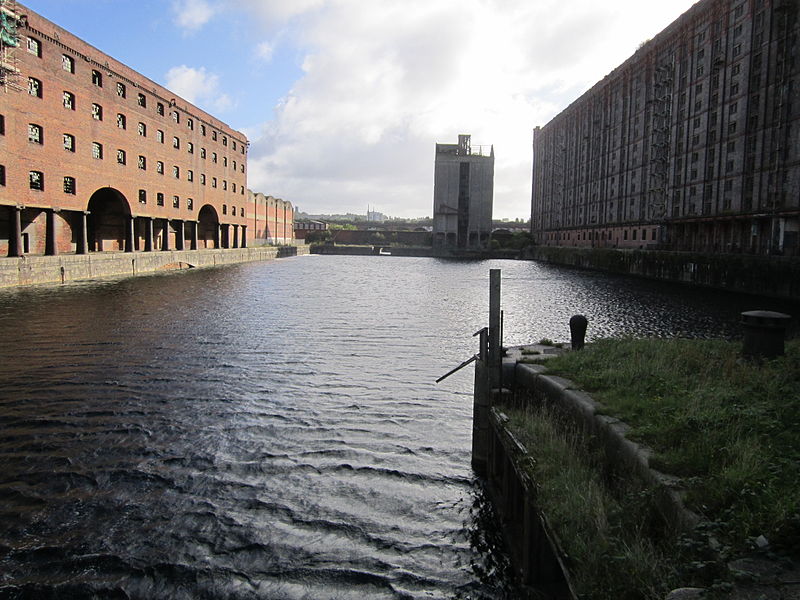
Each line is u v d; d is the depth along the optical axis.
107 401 12.60
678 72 64.75
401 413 12.39
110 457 9.52
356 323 26.03
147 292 35.12
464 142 124.56
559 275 66.00
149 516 7.65
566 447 6.72
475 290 45.31
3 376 14.56
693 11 61.31
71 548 6.85
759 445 5.50
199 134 63.03
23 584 6.17
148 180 51.59
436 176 123.62
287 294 38.28
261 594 6.14
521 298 39.31
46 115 37.38
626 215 80.19
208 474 9.00
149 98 51.25
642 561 4.34
